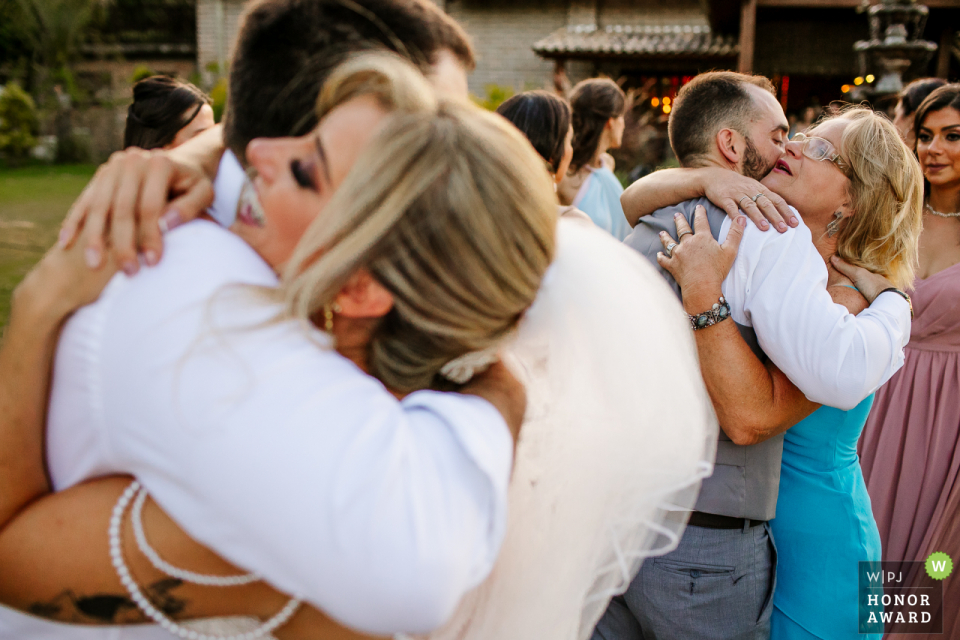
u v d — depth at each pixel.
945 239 2.36
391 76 0.70
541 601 0.96
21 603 0.71
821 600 1.57
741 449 1.45
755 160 1.57
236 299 0.65
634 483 0.95
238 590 0.73
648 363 0.94
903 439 2.25
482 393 0.77
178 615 0.73
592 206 3.03
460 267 0.66
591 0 14.86
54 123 17.06
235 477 0.58
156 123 2.41
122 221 0.67
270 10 0.76
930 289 2.20
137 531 0.68
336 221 0.65
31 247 7.20
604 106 3.03
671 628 1.49
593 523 0.96
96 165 16.56
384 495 0.59
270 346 0.63
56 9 17.12
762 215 1.42
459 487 0.64
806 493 1.58
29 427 0.69
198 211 0.73
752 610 1.50
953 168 2.33
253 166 0.74
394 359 0.74
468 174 0.64
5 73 18.39
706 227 1.45
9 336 0.68
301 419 0.59
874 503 2.28
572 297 0.90
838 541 1.57
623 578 1.03
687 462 0.98
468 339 0.71
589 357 0.93
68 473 0.71
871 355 1.29
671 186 1.58
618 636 1.64
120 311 0.65
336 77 0.71
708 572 1.46
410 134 0.65
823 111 1.81
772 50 13.08
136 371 0.62
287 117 0.76
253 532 0.59
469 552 0.63
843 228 1.53
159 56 18.64
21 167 16.03
